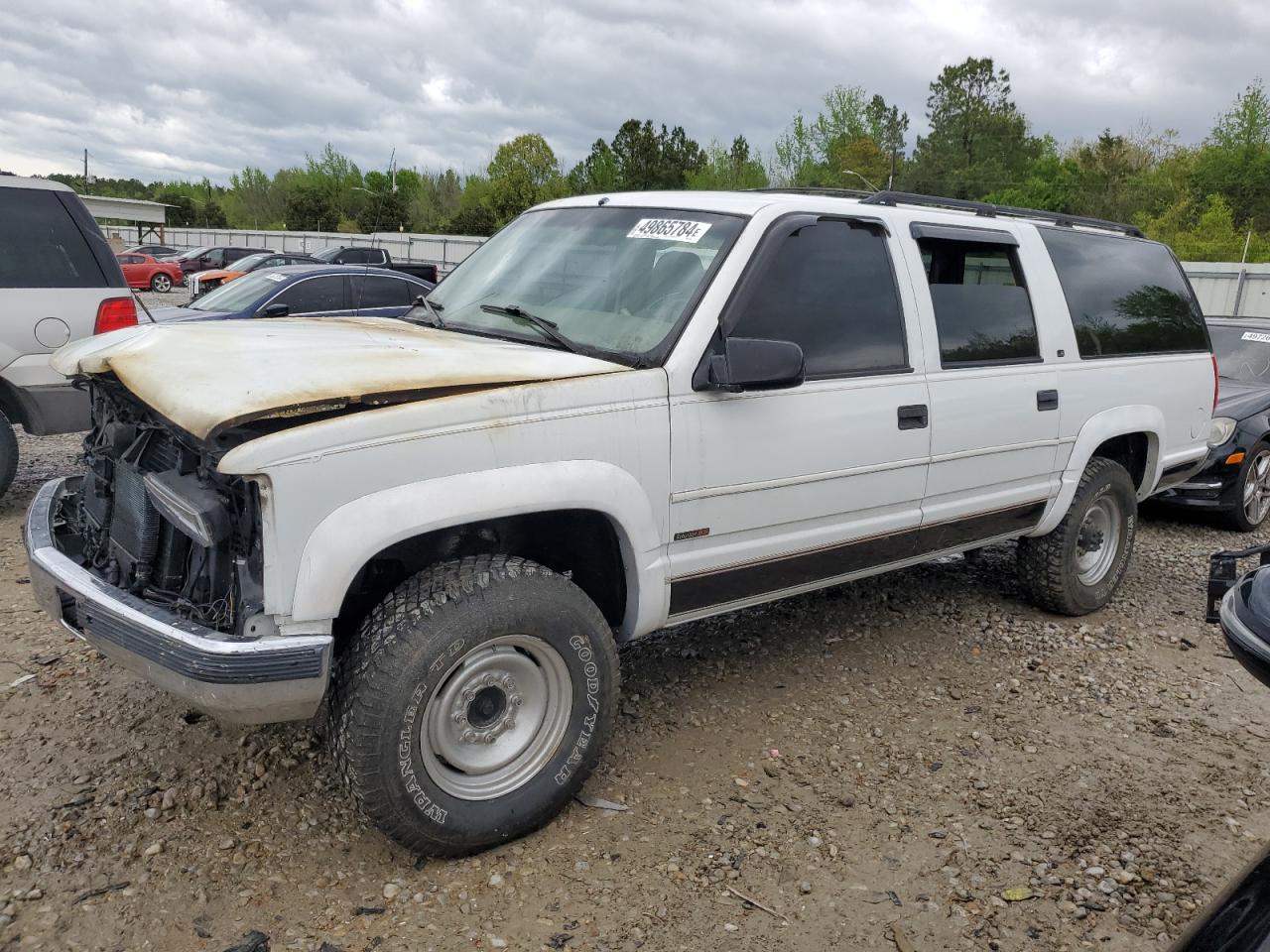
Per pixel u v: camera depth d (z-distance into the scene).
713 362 3.39
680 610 3.62
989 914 2.99
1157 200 60.91
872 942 2.85
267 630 2.72
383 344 3.40
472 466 2.92
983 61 77.50
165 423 3.02
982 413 4.43
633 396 3.26
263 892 2.92
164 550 3.10
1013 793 3.66
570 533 3.49
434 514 2.82
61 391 6.48
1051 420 4.79
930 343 4.21
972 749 3.98
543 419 3.06
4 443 6.46
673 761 3.77
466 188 75.50
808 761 3.81
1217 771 3.90
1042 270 4.86
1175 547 7.30
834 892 3.06
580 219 4.29
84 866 2.98
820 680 4.54
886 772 3.77
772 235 3.70
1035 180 67.06
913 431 4.12
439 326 4.08
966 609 5.55
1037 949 2.86
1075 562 5.32
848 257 3.99
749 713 4.18
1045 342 4.80
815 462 3.79
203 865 3.02
